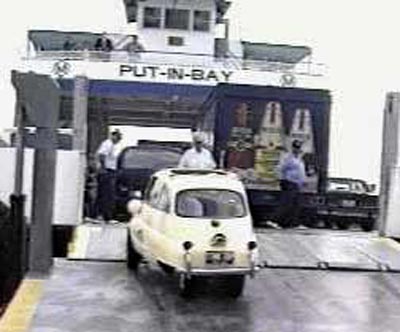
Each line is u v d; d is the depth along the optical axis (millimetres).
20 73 12078
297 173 18672
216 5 30391
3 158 14984
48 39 32281
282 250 14961
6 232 12008
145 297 10930
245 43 32500
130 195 18578
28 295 10766
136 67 26234
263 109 18766
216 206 11359
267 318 9977
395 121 17578
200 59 27969
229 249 10852
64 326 9211
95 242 14805
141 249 12172
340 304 10938
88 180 18859
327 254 14680
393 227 17344
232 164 18688
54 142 12219
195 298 10992
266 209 18797
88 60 26250
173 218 11242
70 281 11766
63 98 25516
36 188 12148
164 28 30047
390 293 11781
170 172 12453
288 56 33344
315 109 18844
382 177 17672
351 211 20609
